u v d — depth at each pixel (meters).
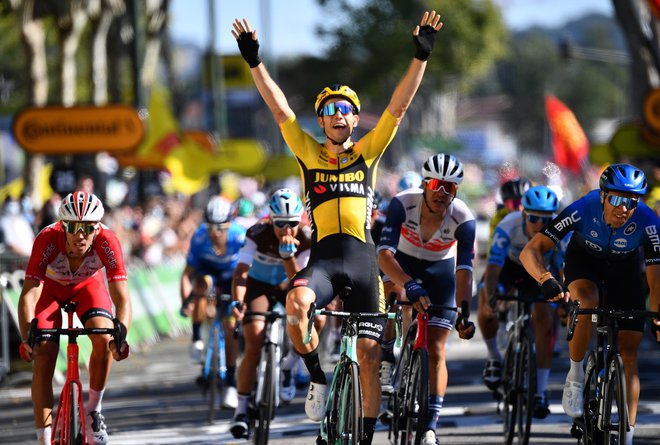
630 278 20.45
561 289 19.34
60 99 73.56
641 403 28.67
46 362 19.58
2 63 168.12
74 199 19.06
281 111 20.22
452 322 21.75
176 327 54.12
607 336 19.73
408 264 22.67
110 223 57.97
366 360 19.47
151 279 52.09
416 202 21.94
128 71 122.75
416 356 20.70
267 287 25.78
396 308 22.50
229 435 26.44
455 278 22.86
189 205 80.81
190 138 78.31
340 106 19.77
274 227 23.89
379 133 20.22
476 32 188.88
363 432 19.23
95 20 78.88
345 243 19.72
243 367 23.91
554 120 71.81
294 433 26.28
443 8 187.12
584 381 20.77
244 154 77.81
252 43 20.12
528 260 20.03
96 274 20.69
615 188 18.88
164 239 64.69
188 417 29.47
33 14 68.56
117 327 18.86
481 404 29.31
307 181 20.12
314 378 19.94
